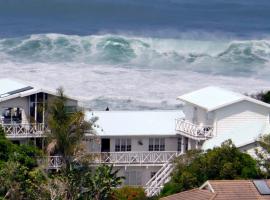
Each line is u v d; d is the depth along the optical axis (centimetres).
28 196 17475
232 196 17338
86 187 17538
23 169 18150
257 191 17500
